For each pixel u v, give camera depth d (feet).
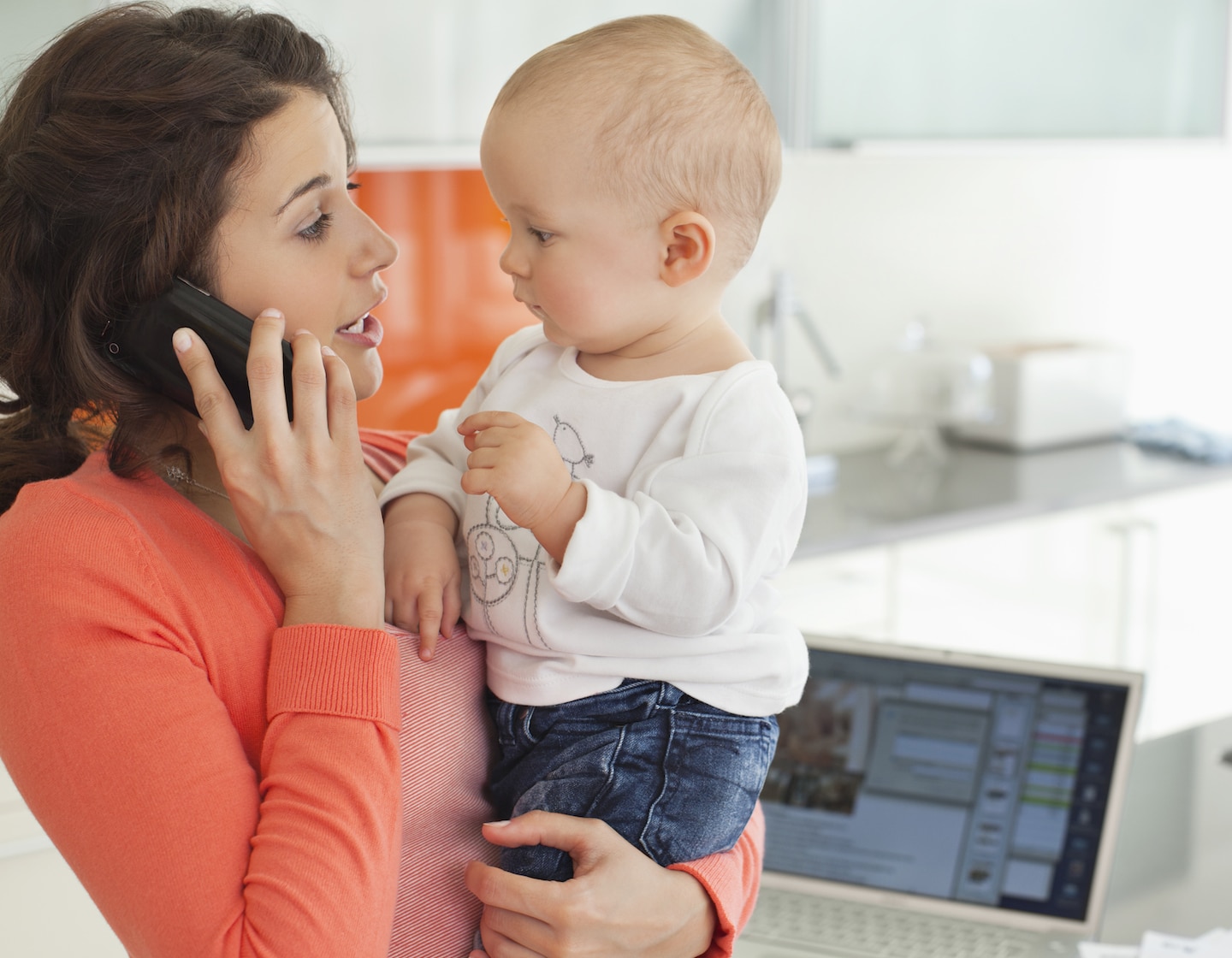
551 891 3.00
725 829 3.22
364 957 2.70
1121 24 9.89
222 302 3.06
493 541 3.21
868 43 8.94
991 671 4.75
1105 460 10.82
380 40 7.01
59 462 3.40
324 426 2.97
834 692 4.85
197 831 2.65
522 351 3.49
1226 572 11.08
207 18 3.22
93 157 2.94
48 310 3.10
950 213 11.38
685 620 2.94
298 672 2.85
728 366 3.21
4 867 6.34
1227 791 5.69
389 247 3.41
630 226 3.06
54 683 2.69
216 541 3.03
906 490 9.92
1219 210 12.89
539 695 3.18
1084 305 12.32
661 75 3.02
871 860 4.77
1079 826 4.61
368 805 2.76
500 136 3.10
